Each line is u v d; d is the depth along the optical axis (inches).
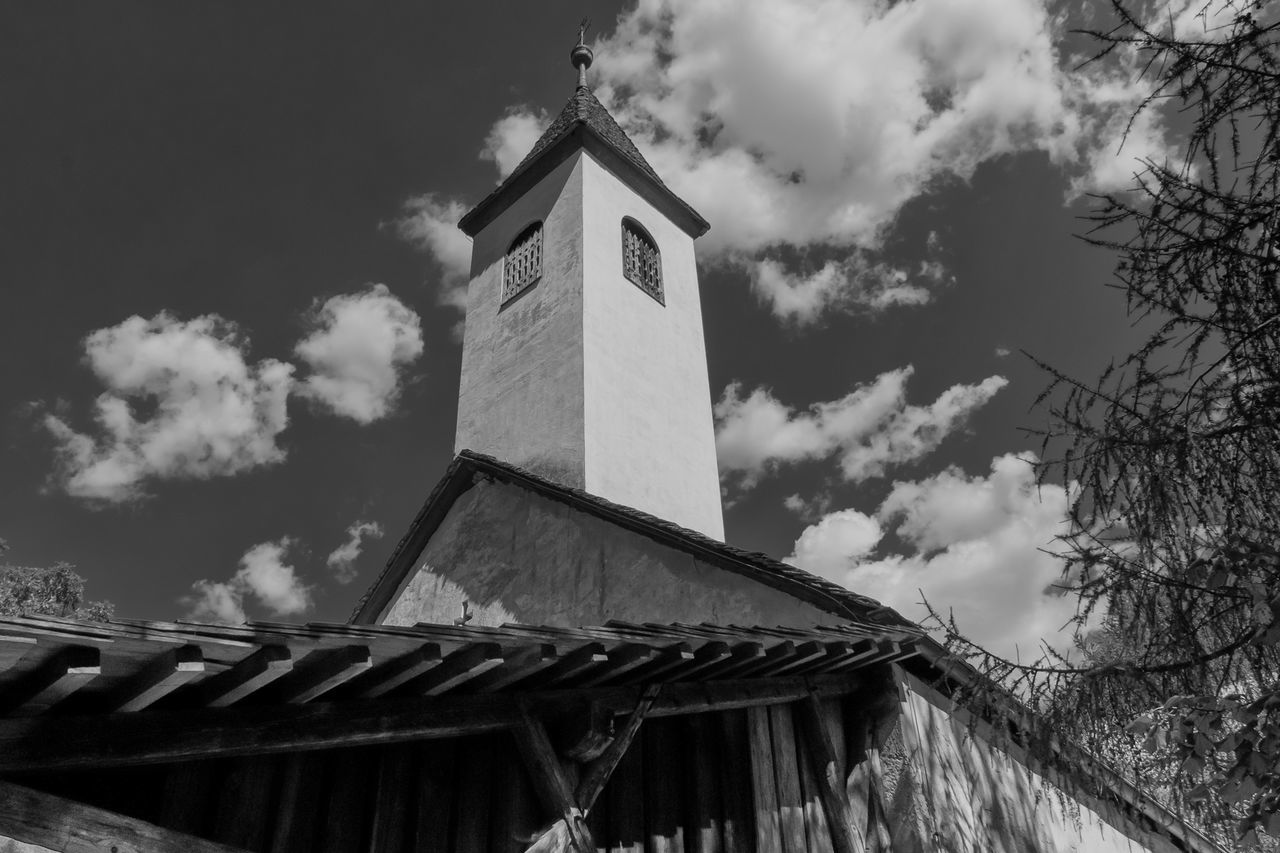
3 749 105.8
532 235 609.3
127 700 113.0
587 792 177.9
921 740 262.2
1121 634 139.6
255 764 145.7
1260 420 118.3
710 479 547.8
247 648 115.2
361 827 156.3
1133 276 125.6
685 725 223.8
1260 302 117.0
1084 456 133.3
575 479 462.6
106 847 113.3
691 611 345.7
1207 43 115.0
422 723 153.3
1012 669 150.2
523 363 540.7
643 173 634.8
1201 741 125.1
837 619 295.4
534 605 417.4
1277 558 114.5
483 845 169.9
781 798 230.7
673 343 582.2
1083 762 162.1
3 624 94.1
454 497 504.1
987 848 261.7
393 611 511.8
